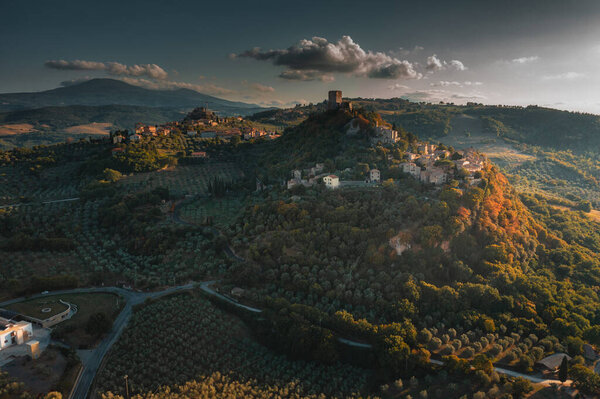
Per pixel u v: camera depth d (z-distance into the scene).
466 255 164.12
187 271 177.62
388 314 141.62
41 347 124.69
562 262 187.62
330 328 138.88
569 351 130.12
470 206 177.75
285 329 135.25
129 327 140.00
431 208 173.38
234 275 168.38
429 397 112.31
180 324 142.00
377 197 189.12
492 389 108.81
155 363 122.44
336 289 150.62
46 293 162.88
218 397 109.88
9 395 99.75
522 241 183.75
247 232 196.38
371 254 159.25
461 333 134.88
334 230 173.00
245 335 141.50
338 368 126.56
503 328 135.00
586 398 107.56
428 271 156.25
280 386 117.19
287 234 179.88
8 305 150.00
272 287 159.62
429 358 122.94
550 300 150.25
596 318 148.00
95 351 128.25
